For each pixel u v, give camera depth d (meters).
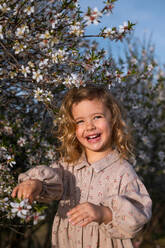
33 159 1.82
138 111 2.68
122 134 1.58
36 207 1.12
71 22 1.38
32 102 1.93
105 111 1.43
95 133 1.39
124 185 1.29
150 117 2.86
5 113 1.97
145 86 2.98
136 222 1.06
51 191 1.30
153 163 3.46
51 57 1.37
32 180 1.19
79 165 1.43
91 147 1.40
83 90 1.44
